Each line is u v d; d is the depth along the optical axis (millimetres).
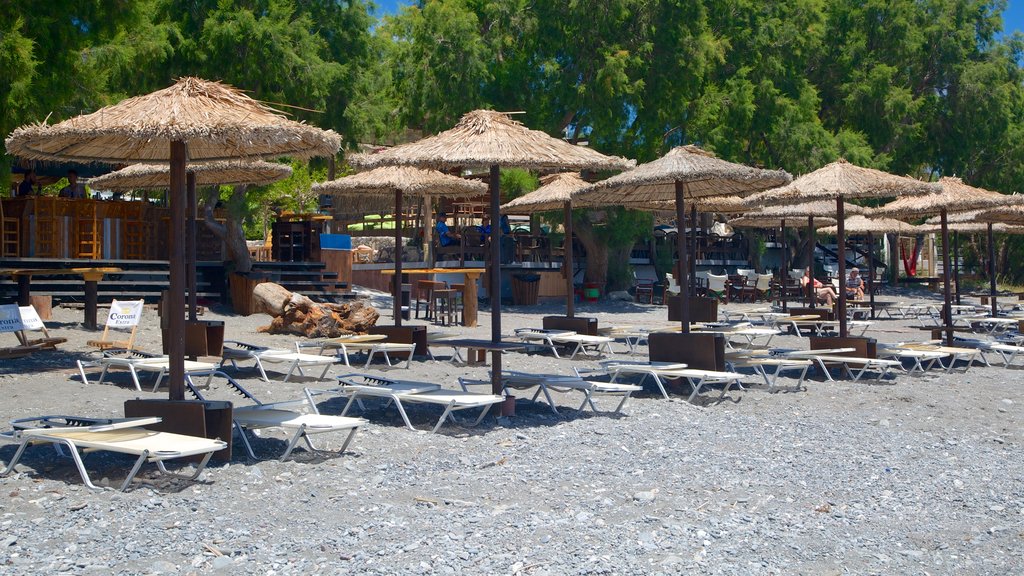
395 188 13969
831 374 13578
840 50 39188
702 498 6402
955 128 41750
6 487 6148
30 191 20078
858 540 5520
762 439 8562
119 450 6062
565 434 8523
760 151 34750
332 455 7414
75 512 5660
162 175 13461
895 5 39844
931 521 5984
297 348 12164
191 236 11539
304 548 5090
